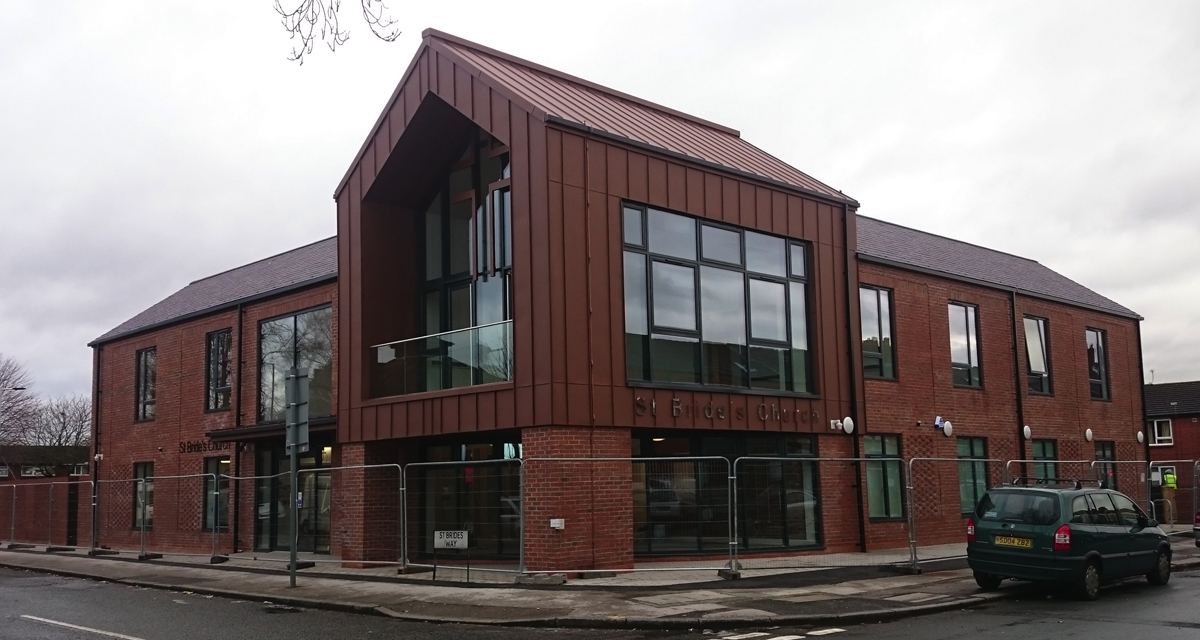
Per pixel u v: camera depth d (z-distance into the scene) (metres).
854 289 20.22
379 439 17.69
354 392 18.30
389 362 18.02
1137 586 14.76
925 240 26.84
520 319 15.41
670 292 16.86
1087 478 25.73
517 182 15.70
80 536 28.83
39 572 20.73
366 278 18.44
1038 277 29.12
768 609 11.89
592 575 14.73
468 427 16.08
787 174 20.05
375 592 14.12
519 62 18.28
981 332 24.00
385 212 18.89
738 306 17.97
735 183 18.11
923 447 21.47
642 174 16.53
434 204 19.27
